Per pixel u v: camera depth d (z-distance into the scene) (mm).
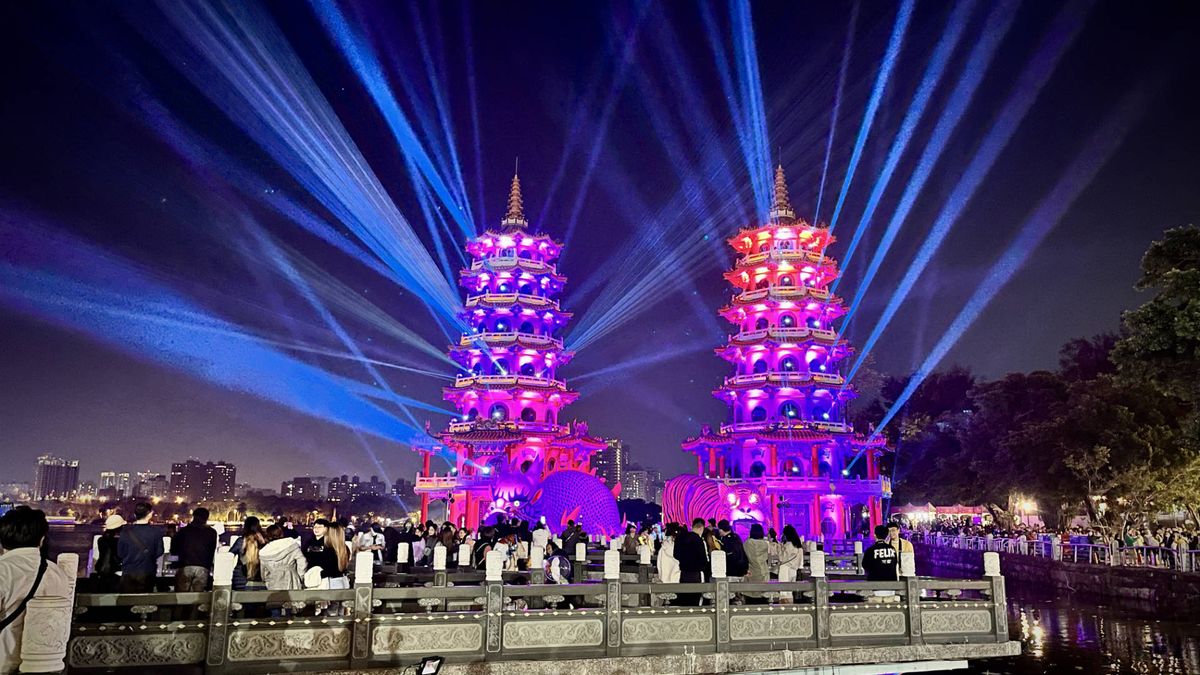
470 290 84188
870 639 17766
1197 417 35625
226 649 13609
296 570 17234
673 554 19031
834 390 76625
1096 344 74250
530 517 47781
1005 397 69562
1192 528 58094
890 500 93875
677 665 16000
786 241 81250
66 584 9609
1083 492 56688
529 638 15398
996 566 19047
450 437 74250
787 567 23109
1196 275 32375
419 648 14727
